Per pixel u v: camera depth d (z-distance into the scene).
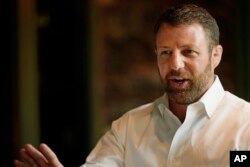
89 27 7.68
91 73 7.71
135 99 7.86
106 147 3.17
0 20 7.39
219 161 2.80
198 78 2.81
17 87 7.43
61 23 7.70
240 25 7.92
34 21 7.48
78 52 7.71
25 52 7.41
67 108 7.80
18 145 7.45
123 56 7.81
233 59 7.98
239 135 2.81
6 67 7.44
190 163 2.86
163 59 2.83
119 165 3.14
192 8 2.83
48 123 7.75
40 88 7.67
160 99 3.14
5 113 7.46
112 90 7.80
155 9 7.81
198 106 2.89
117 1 7.75
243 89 7.97
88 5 7.65
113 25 7.76
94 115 7.75
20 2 7.35
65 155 7.83
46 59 7.69
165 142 2.99
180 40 2.75
